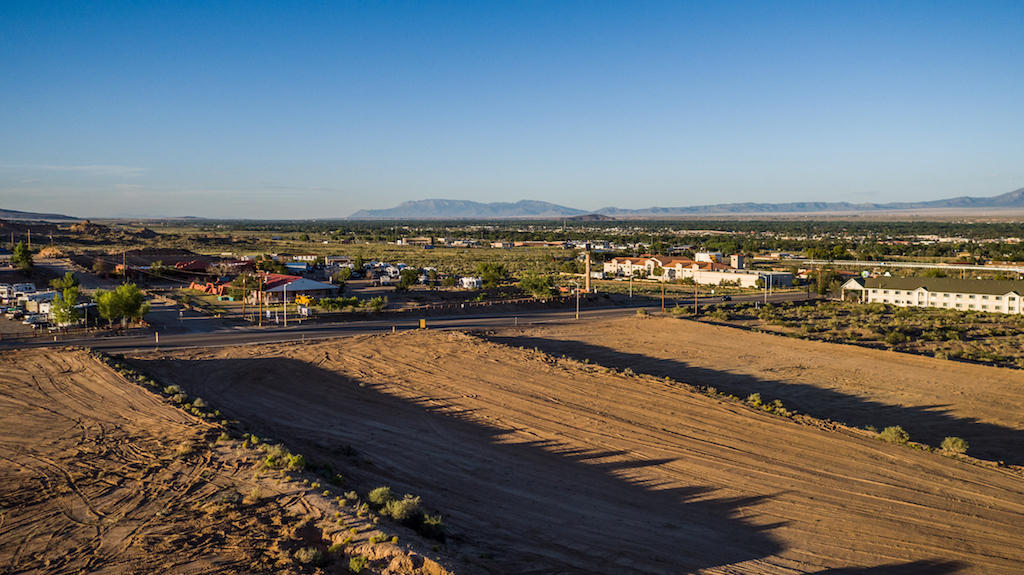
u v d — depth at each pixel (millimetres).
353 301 83188
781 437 32906
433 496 25062
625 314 85062
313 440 31375
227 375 44938
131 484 23516
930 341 65125
